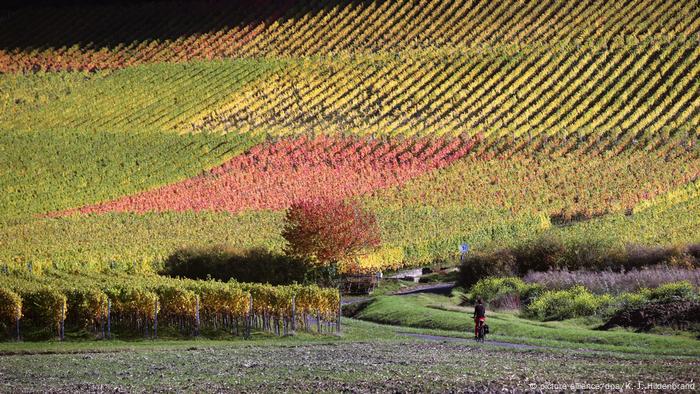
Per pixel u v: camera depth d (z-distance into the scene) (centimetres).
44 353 4784
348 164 15488
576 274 7425
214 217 12850
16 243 11225
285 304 5906
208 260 9138
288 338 5747
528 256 8306
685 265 7519
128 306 5731
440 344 5150
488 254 8500
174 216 13000
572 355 4475
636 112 16250
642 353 4575
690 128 15438
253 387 3497
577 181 13688
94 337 5612
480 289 7444
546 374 3700
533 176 14200
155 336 5669
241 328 6066
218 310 5931
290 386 3503
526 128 16375
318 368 4031
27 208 13838
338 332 6038
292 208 9269
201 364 4238
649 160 14412
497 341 5269
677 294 5925
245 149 16462
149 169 15788
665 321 5375
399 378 3656
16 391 3462
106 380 3738
